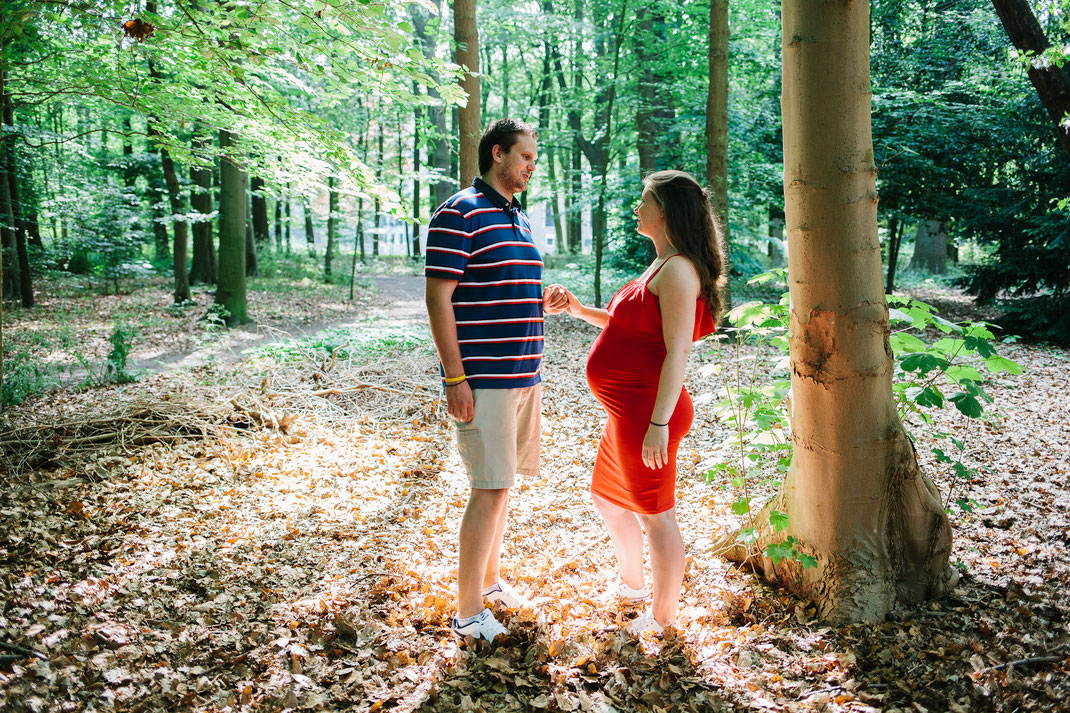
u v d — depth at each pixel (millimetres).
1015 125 12086
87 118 18500
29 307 13484
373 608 2773
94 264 18172
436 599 2764
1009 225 11500
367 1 3652
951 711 2096
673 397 2375
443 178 12531
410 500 4172
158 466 4648
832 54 2301
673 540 2506
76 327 11602
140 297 15289
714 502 3969
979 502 3904
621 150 16328
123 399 6426
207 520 3770
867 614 2578
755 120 14648
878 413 2562
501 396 2459
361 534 3629
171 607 2773
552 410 6570
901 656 2363
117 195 15867
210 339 10578
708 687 2264
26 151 13562
